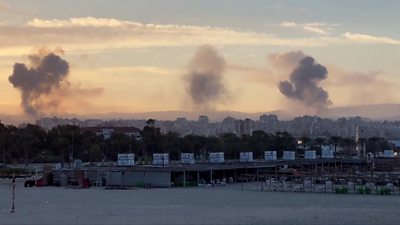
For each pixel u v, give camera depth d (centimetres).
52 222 9825
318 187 17388
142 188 17612
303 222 9688
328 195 15388
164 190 16875
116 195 15362
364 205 12650
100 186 18638
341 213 11006
